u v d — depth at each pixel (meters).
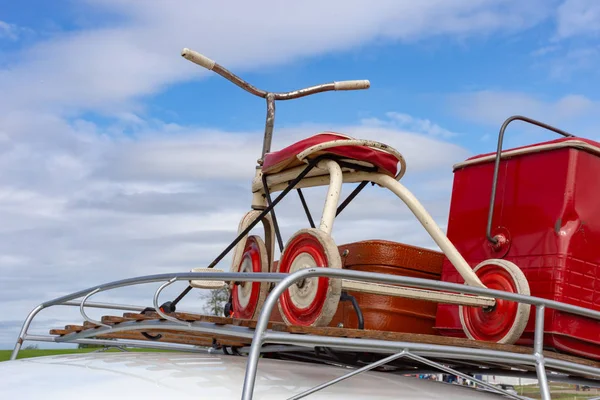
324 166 3.24
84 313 3.28
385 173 3.39
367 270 3.67
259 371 2.48
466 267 3.32
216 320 2.62
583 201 3.47
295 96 4.00
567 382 3.58
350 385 2.44
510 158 3.73
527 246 3.51
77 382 2.29
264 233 3.92
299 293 2.89
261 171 3.71
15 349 3.67
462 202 3.94
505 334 3.29
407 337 2.49
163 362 2.56
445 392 2.58
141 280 2.98
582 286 3.40
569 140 3.49
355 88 4.08
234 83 3.90
